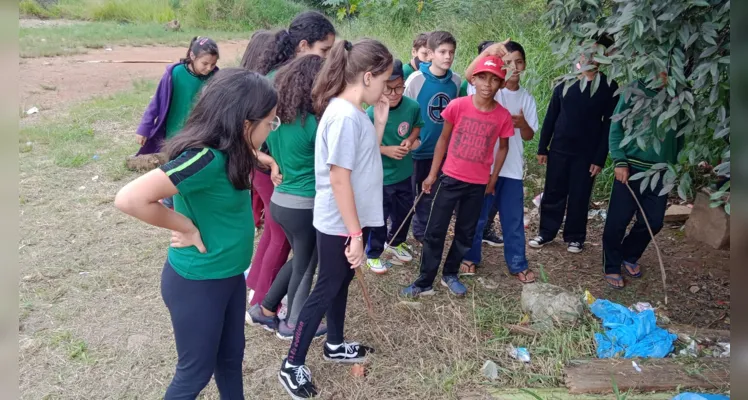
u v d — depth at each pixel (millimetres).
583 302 3588
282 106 2805
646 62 2482
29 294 3764
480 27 7977
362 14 11188
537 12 7676
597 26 2816
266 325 3422
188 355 2266
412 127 3932
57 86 8953
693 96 2529
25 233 4531
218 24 15805
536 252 4637
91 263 4176
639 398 2889
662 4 2389
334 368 3141
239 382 2609
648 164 3748
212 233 2170
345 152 2504
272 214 3043
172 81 4172
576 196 4402
